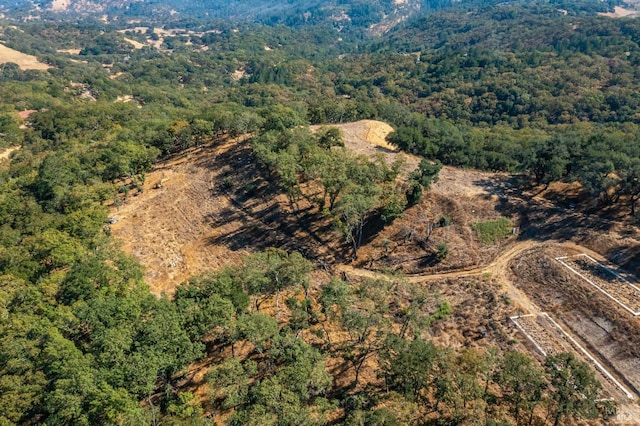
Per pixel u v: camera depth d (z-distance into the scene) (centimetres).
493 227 6266
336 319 4484
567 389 3238
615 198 6197
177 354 3494
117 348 3231
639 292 4822
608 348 4362
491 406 3638
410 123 12112
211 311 3728
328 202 7075
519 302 5125
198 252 6550
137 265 4981
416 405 3594
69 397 2895
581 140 7012
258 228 6919
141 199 7700
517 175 7538
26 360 3198
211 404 3738
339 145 8075
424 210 6581
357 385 4034
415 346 3581
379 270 5966
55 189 7144
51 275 4569
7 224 6462
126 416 2922
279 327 4772
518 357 3469
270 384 3209
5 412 2886
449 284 5559
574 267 5409
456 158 8169
